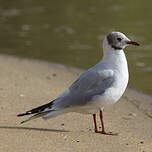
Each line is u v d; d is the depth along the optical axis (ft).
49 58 63.52
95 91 34.06
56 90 48.44
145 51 65.00
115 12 89.45
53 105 34.09
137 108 44.78
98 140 33.19
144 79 53.98
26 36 75.15
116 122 39.24
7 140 31.81
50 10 93.56
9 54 65.92
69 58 63.31
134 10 90.74
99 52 65.26
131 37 71.61
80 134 34.32
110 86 34.06
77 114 40.16
